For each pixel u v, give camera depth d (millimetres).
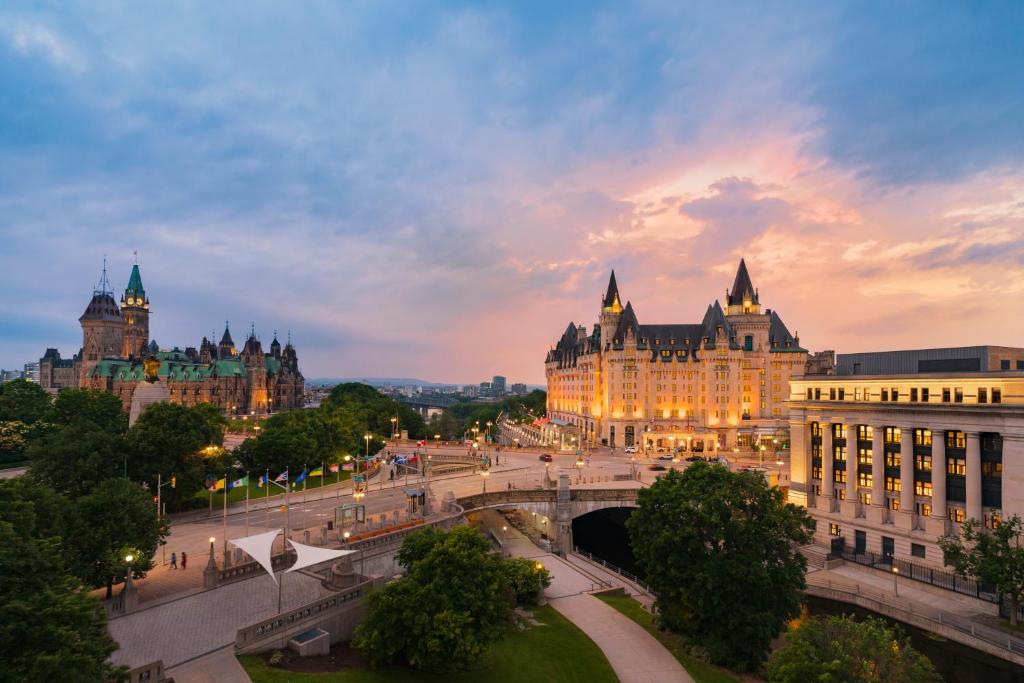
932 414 83500
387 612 45469
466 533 49500
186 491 83438
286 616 46188
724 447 186875
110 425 136500
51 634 30812
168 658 41500
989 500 78438
